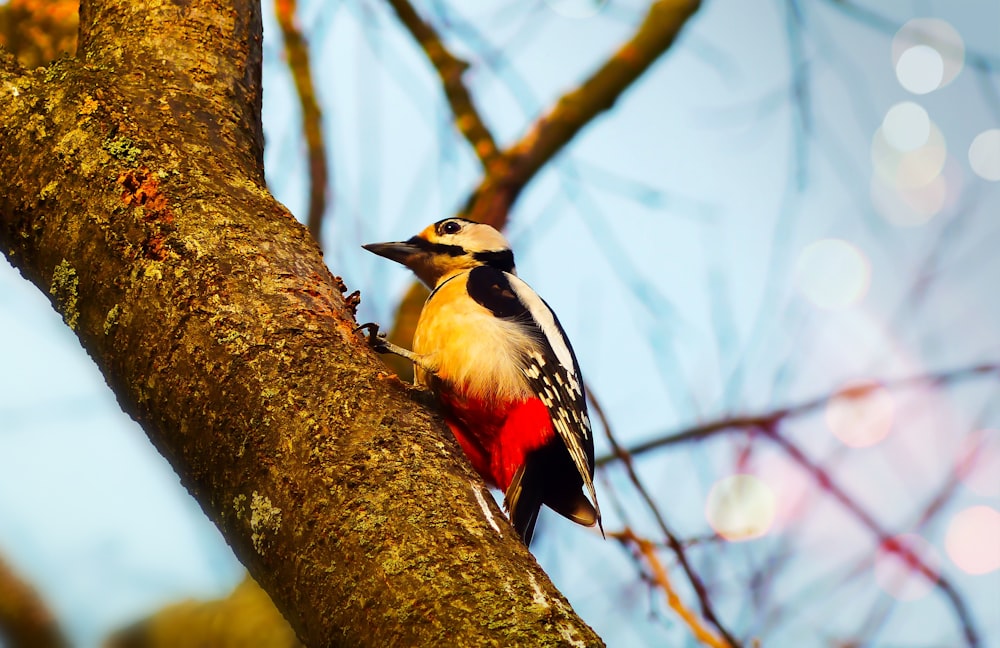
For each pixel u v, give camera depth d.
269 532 4.77
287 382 5.08
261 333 5.24
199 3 7.06
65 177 5.73
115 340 5.43
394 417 5.00
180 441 5.20
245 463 4.96
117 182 5.68
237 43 7.01
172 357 5.25
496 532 4.62
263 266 5.52
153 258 5.46
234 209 5.75
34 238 5.74
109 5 7.06
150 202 5.63
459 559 4.41
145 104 6.21
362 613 4.36
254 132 6.72
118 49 6.70
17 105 6.00
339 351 5.25
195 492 5.24
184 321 5.28
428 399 5.21
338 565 4.51
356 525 4.57
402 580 4.35
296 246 5.76
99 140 5.84
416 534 4.49
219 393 5.11
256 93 6.99
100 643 9.09
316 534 4.62
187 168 5.88
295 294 5.45
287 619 4.78
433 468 4.82
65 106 5.96
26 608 8.84
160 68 6.57
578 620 4.27
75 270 5.59
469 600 4.25
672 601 9.99
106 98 6.05
